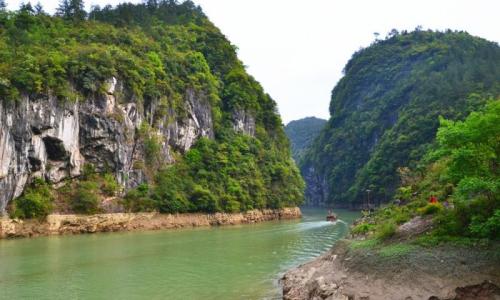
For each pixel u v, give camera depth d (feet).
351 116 615.16
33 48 203.31
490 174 66.74
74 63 201.87
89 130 204.74
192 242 155.33
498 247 61.82
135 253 127.34
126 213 208.74
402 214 85.66
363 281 66.49
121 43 261.44
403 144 409.28
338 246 89.15
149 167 235.40
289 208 314.96
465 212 69.97
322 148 642.63
